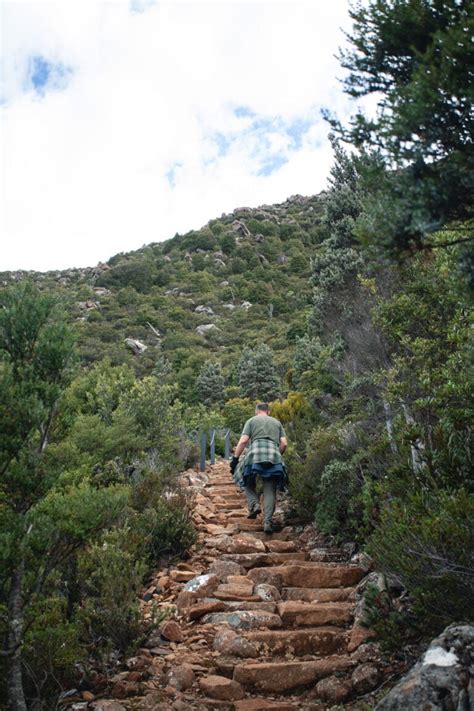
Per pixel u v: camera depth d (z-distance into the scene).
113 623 4.08
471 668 2.68
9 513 3.10
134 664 3.91
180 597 4.97
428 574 3.39
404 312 4.90
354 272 8.58
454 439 3.97
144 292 104.62
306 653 4.17
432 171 2.20
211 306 93.50
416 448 4.31
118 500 3.47
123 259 120.06
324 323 9.09
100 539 5.05
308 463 7.36
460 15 2.26
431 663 2.74
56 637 3.47
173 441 12.34
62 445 5.36
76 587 4.41
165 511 6.36
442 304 4.72
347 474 6.30
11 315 3.40
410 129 2.15
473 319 3.80
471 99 2.08
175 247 127.12
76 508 3.31
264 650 4.15
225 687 3.62
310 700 3.55
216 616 4.64
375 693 3.44
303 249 121.12
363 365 7.23
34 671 3.45
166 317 83.62
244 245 119.00
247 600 4.96
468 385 3.64
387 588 4.12
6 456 3.12
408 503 4.04
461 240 2.30
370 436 6.91
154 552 5.98
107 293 98.56
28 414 3.12
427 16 2.38
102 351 56.78
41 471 3.22
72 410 3.69
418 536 3.43
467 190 2.16
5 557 2.86
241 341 74.94
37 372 3.39
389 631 3.63
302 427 10.61
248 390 40.94
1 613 3.30
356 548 6.03
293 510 7.72
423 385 4.06
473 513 3.28
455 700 2.56
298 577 5.37
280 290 100.50
